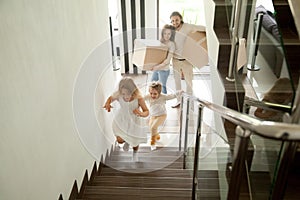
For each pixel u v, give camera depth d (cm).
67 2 260
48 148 217
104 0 427
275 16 189
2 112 151
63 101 251
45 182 213
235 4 273
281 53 171
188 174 336
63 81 250
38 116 197
